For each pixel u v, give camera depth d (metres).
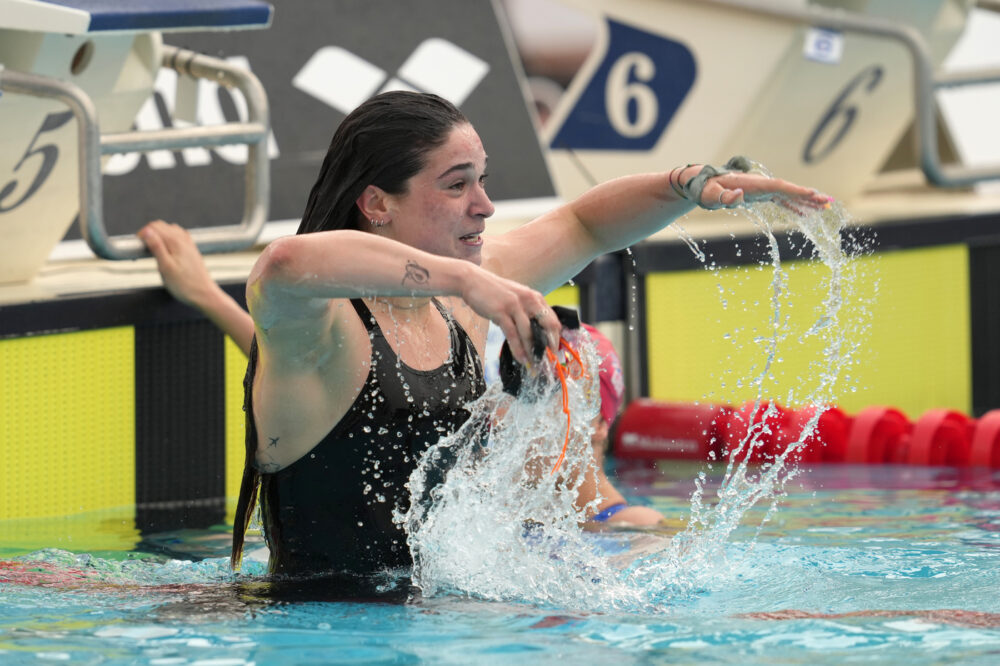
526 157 17.42
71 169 12.30
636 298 15.37
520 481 7.73
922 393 16.83
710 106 17.41
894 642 6.37
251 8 12.06
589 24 17.62
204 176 15.49
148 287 12.13
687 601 7.28
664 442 14.59
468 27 17.67
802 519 10.16
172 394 12.38
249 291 6.48
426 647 6.30
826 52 16.86
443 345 7.54
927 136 16.33
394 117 7.14
